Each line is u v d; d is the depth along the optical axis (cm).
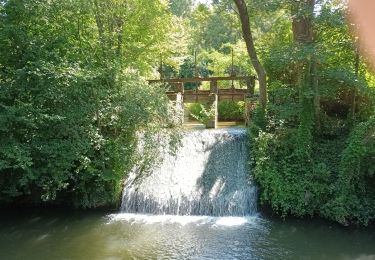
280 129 1223
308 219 1110
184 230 1045
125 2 1378
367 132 1039
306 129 1162
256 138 1207
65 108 1077
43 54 1059
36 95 1036
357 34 1212
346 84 1220
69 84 1041
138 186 1210
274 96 1347
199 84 2483
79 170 1139
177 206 1165
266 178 1138
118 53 1383
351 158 1043
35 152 1055
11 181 1169
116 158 1191
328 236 1010
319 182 1116
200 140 1327
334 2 1183
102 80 1223
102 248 940
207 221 1106
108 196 1215
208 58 2777
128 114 1166
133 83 1221
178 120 1274
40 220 1139
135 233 1027
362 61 1311
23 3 1029
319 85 1215
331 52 1190
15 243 977
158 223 1097
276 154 1180
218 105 1855
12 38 1044
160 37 1541
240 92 1664
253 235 1012
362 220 1068
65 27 1177
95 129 1138
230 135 1321
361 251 926
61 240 991
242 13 1327
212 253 908
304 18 1189
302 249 932
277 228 1059
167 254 902
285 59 1130
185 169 1254
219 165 1254
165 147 1273
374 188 1114
